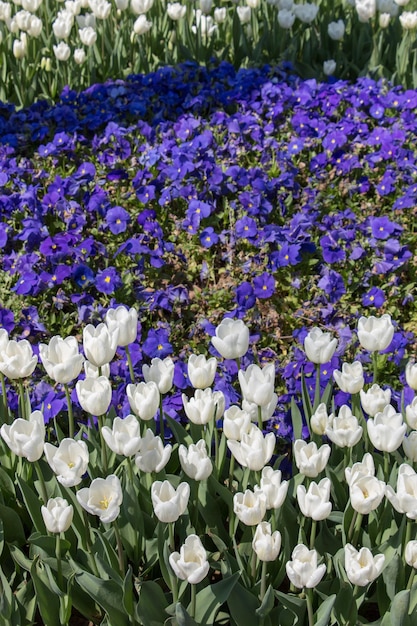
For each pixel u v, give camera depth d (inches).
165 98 156.8
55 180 130.0
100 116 151.6
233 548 90.6
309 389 104.9
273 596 84.0
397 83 167.5
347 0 183.9
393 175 131.6
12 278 120.5
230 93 157.9
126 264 122.8
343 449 93.4
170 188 129.6
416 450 85.7
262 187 129.3
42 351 87.9
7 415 95.7
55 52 160.2
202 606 84.3
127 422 83.6
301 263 124.0
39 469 87.2
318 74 175.3
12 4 198.4
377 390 88.6
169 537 86.9
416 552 80.9
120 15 187.8
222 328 88.0
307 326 117.2
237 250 126.2
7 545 91.1
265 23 180.5
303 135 143.6
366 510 82.0
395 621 83.2
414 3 198.4
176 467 96.2
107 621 86.2
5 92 168.6
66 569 87.8
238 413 86.0
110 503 80.9
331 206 131.6
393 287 119.1
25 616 87.1
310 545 86.4
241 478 94.4
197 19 180.2
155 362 90.3
